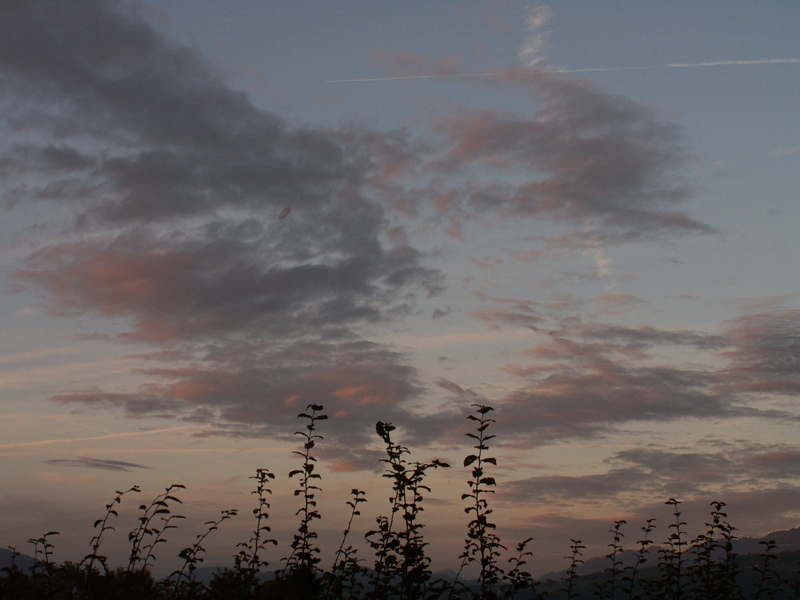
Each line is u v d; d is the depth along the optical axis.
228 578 14.78
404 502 13.14
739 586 15.68
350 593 13.73
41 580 12.94
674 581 15.96
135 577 13.27
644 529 16.69
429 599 12.65
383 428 13.31
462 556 13.10
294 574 13.56
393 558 12.66
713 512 16.34
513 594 13.80
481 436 13.09
